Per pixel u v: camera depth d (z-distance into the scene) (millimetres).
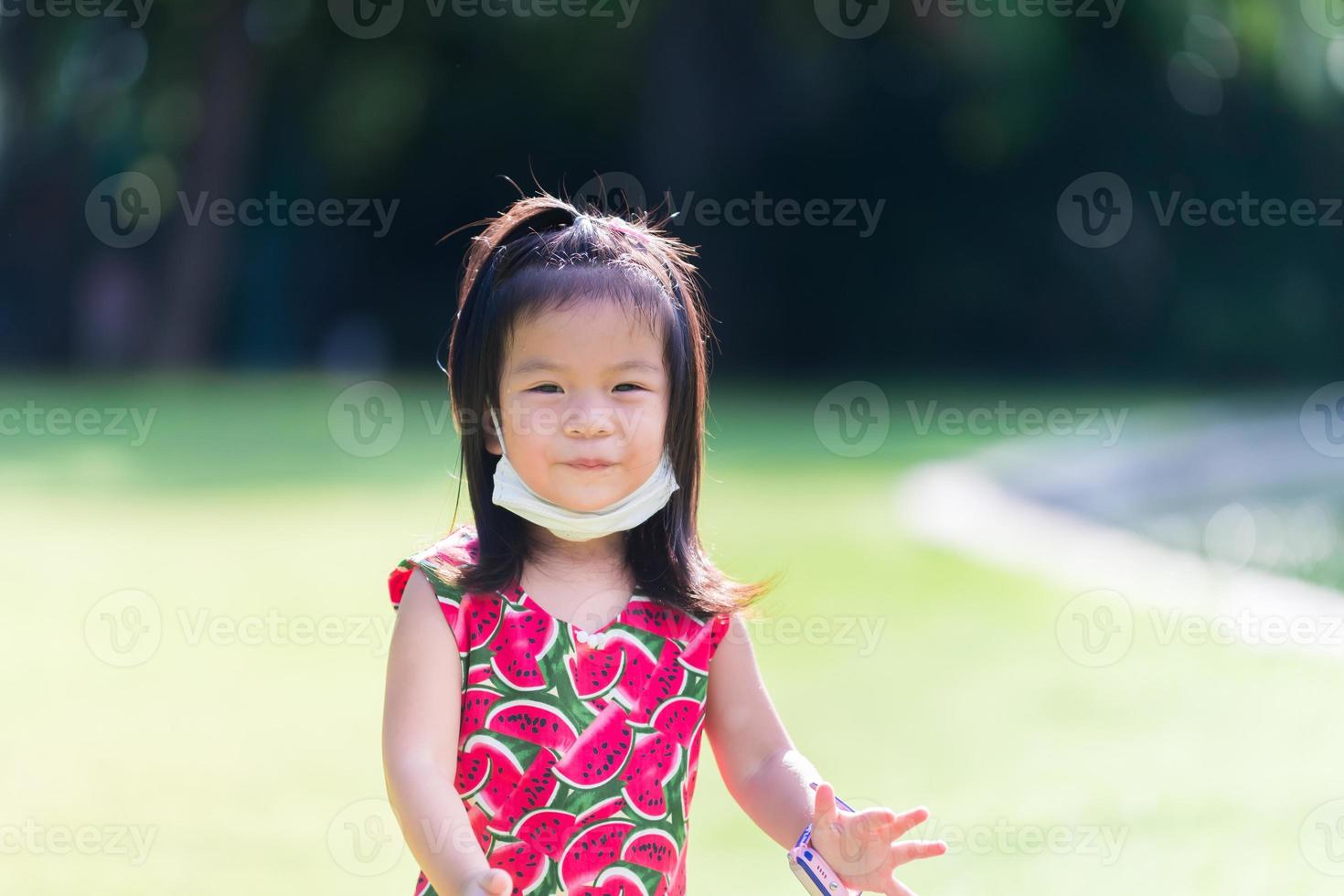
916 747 12016
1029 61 60719
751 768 6277
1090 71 62344
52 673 14469
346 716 13055
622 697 5938
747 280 67812
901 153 66812
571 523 5852
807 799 6086
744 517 23594
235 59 61219
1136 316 66375
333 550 20625
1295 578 20812
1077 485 30047
